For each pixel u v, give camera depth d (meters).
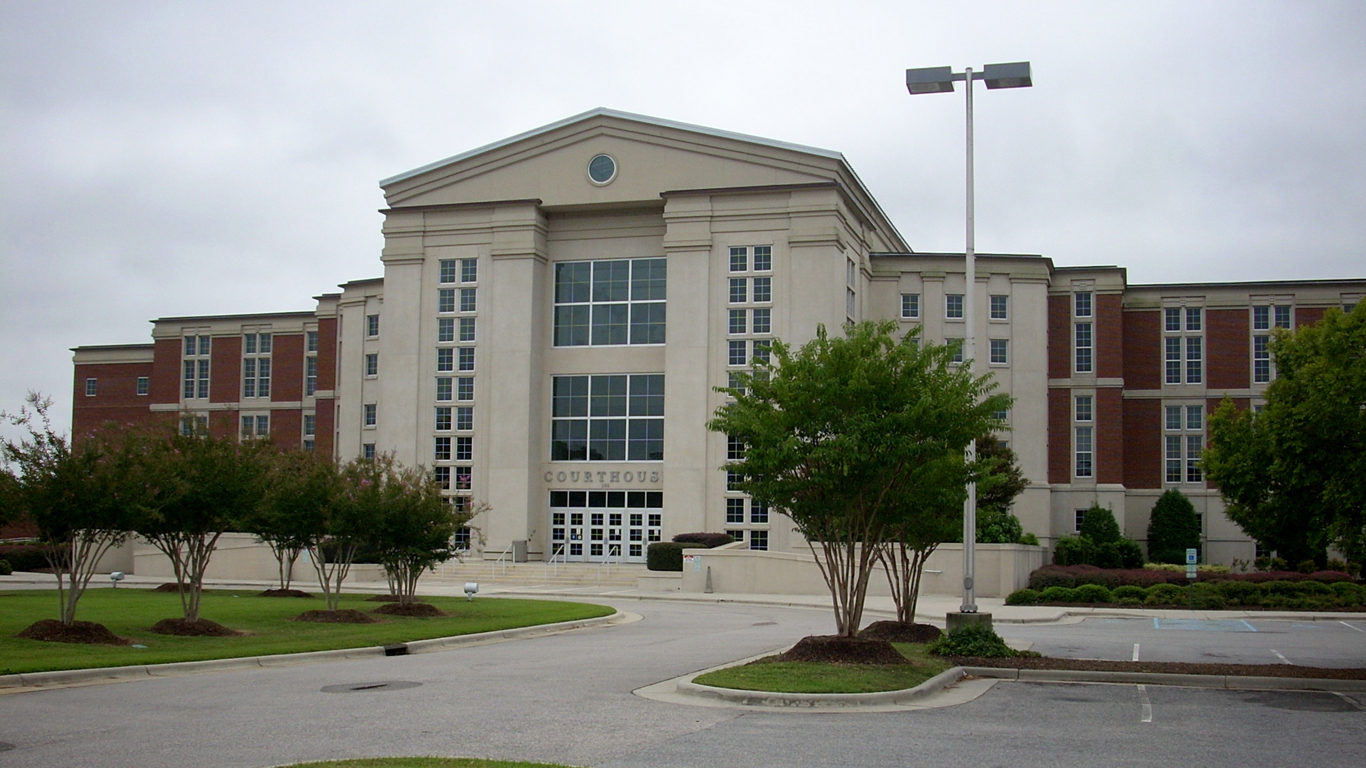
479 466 53.34
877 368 17.78
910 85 21.83
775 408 19.30
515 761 10.45
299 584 46.75
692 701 14.55
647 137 53.34
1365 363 18.11
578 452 53.62
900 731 12.49
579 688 15.82
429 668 18.41
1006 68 21.22
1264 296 57.53
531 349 53.41
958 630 19.64
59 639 20.22
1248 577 38.31
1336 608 34.59
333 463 31.97
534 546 53.16
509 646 22.59
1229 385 57.44
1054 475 56.25
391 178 56.69
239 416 69.38
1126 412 58.34
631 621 30.14
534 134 54.81
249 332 70.06
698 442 50.69
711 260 51.53
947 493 19.47
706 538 47.41
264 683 16.44
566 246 54.97
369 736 11.93
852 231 53.16
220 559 49.25
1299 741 12.27
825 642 17.94
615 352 53.66
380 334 55.69
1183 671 17.36
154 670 17.52
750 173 51.97
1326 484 18.70
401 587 29.89
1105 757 11.21
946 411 17.55
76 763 10.61
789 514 18.81
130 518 21.14
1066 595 36.50
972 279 20.95
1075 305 57.25
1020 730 12.68
